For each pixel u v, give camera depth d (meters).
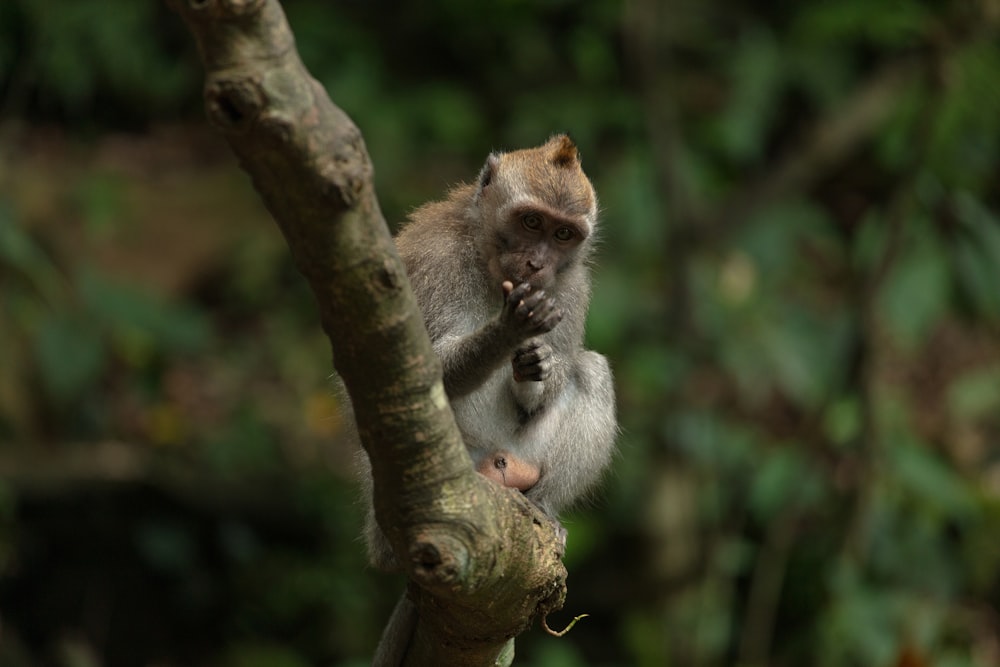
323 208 3.68
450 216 7.66
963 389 15.00
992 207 16.27
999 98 11.72
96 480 13.70
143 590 13.70
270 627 13.70
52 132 17.98
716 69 17.58
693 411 12.73
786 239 14.08
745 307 13.10
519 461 7.10
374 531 7.25
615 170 15.18
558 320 6.02
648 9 13.14
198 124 18.75
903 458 11.71
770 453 13.44
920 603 12.02
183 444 14.77
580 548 12.66
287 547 14.09
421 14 17.53
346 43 16.73
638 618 12.74
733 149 15.28
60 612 13.30
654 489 12.72
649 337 13.51
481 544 4.38
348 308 3.93
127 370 15.57
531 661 13.48
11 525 13.02
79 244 15.91
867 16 12.45
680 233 12.61
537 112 15.95
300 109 3.48
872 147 17.58
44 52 16.75
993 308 11.91
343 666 12.34
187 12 3.29
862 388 11.59
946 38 11.29
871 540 12.45
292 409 15.48
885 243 11.47
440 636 5.09
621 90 15.98
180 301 16.31
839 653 11.58
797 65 16.05
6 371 14.02
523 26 17.22
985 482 14.12
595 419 7.94
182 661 13.44
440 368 4.23
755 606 12.43
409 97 16.52
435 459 4.27
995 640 12.70
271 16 3.39
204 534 13.94
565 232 7.46
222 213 17.00
